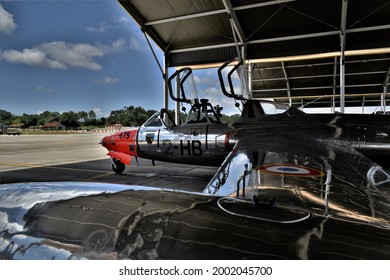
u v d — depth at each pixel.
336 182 2.00
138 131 6.57
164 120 6.39
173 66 14.68
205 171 8.32
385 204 1.52
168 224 0.73
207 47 13.84
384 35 11.18
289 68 20.08
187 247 0.63
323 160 2.77
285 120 4.97
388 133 4.20
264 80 22.66
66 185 1.10
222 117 6.31
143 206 0.85
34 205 0.90
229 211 0.82
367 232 0.73
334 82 21.67
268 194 1.72
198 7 11.01
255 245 0.63
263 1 10.16
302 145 3.62
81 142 26.42
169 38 13.56
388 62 18.22
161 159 6.30
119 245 0.67
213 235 0.67
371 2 9.95
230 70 6.13
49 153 14.50
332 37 11.88
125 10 11.06
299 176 2.16
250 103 5.55
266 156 2.94
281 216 0.80
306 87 23.97
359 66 19.06
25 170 8.32
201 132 5.64
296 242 0.64
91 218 0.79
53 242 0.72
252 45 13.19
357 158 2.97
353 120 4.53
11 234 0.77
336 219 0.82
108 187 1.09
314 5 10.34
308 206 1.48
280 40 12.56
